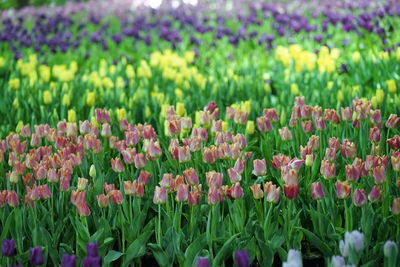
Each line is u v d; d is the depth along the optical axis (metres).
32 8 19.33
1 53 11.96
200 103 6.63
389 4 11.48
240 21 12.99
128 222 3.91
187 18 12.79
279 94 7.28
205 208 4.07
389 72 7.23
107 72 8.63
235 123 5.36
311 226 4.09
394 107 5.64
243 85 7.16
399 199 3.46
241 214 3.80
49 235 3.79
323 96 6.54
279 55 8.20
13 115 6.44
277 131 5.15
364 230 3.61
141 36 12.26
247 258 3.17
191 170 3.85
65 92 7.02
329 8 13.32
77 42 11.75
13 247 3.46
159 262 3.70
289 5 14.91
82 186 3.96
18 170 4.21
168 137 5.34
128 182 3.83
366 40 9.57
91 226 4.07
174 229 3.69
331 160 4.01
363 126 4.69
